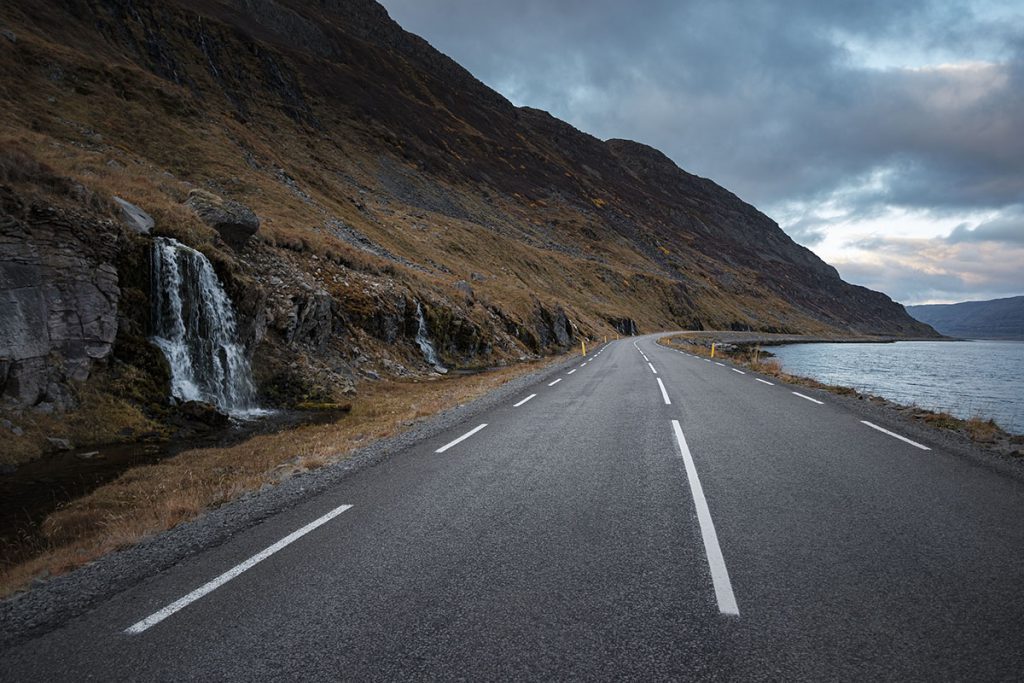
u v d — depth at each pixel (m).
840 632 3.19
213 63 73.62
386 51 160.75
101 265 13.20
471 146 141.75
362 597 3.73
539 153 181.12
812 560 4.19
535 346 44.28
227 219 20.33
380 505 5.76
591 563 4.20
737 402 13.07
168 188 21.36
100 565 4.52
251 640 3.23
